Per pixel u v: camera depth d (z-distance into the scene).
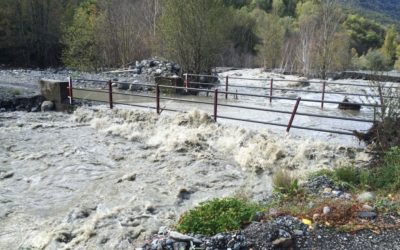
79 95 18.78
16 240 6.66
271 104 18.08
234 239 5.50
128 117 13.60
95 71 30.86
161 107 15.84
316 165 9.24
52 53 42.94
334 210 6.20
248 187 8.61
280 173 8.30
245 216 6.14
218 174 9.29
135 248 6.04
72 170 9.65
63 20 42.47
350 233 5.64
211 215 6.18
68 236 6.72
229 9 29.03
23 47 42.19
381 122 9.15
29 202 8.04
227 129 11.72
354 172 8.07
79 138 12.12
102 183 8.89
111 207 7.69
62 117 14.53
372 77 11.23
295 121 14.14
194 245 5.53
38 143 11.58
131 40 33.75
